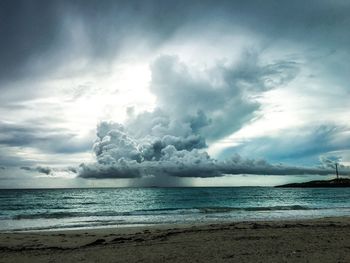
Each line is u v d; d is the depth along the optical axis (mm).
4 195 115688
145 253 11773
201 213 37062
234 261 10141
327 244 13023
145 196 112375
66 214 38375
